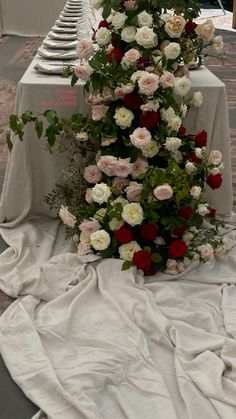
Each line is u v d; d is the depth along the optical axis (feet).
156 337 5.51
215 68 17.04
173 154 6.59
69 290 6.12
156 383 4.97
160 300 5.94
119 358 5.26
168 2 6.34
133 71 6.23
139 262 6.11
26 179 7.37
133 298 5.97
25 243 7.15
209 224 7.45
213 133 7.30
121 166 6.32
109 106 6.50
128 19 6.28
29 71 7.55
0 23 22.79
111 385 4.96
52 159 7.28
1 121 11.98
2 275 6.61
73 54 7.64
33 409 4.82
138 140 6.14
